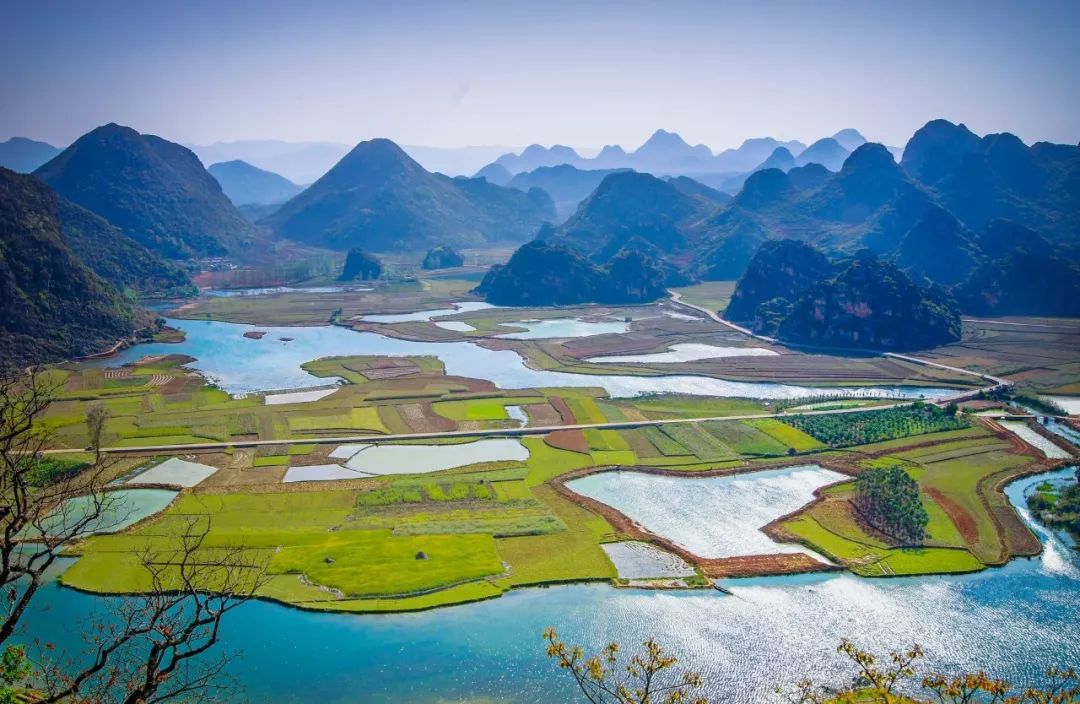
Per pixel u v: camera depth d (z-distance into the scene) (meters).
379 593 110.25
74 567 114.62
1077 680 92.06
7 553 46.66
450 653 97.38
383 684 91.06
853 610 108.69
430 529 131.12
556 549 124.88
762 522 137.50
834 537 130.88
